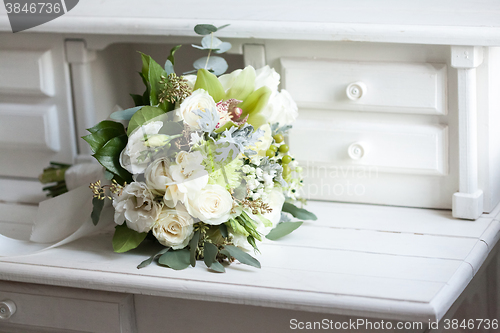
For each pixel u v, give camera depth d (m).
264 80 1.78
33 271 1.70
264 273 1.67
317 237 1.79
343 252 1.73
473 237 1.76
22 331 1.76
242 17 1.89
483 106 1.81
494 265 1.93
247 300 1.63
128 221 1.70
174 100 1.71
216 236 1.72
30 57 2.01
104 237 1.80
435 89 1.82
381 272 1.66
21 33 2.01
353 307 1.60
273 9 1.94
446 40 1.77
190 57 2.18
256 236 1.71
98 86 2.06
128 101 2.19
